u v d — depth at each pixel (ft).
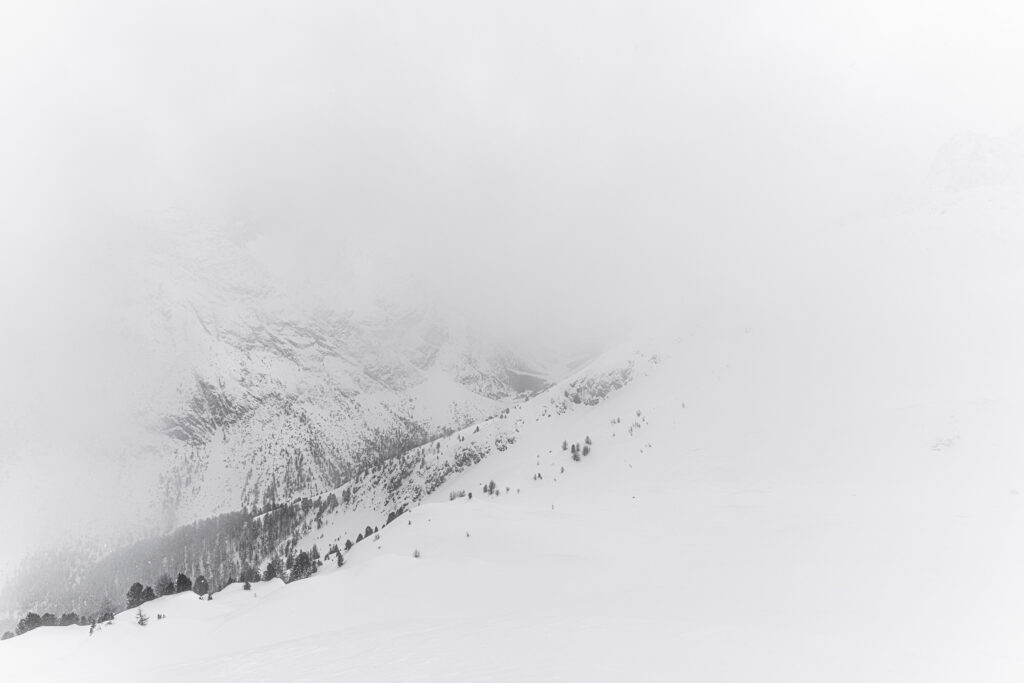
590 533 186.39
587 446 361.30
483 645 60.29
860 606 78.07
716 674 41.88
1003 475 152.35
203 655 128.88
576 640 58.70
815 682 38.75
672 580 118.42
